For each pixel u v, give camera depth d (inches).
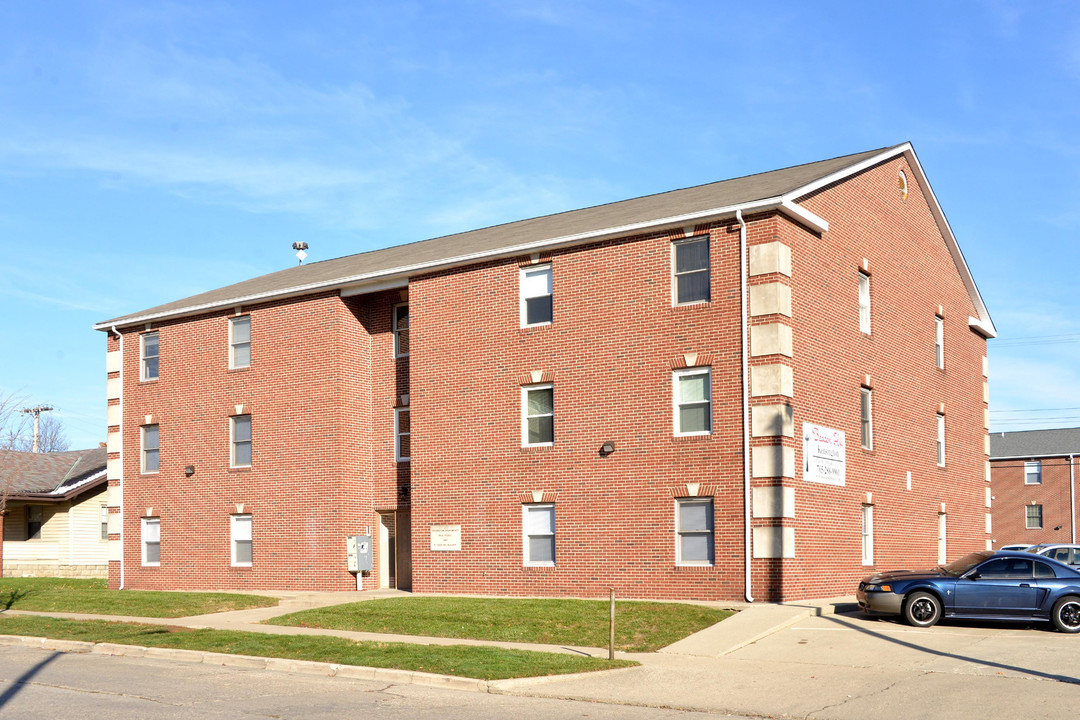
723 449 939.3
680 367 968.9
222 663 708.0
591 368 1019.3
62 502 1653.5
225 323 1310.3
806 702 564.1
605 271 1021.2
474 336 1099.9
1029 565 788.0
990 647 703.1
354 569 1172.5
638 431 986.7
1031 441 2834.6
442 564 1096.2
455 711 535.8
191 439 1325.0
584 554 1005.8
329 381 1205.7
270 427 1252.5
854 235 1090.1
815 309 991.6
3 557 1660.9
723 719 529.0
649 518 973.2
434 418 1118.4
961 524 1305.4
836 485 999.6
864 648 714.8
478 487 1080.2
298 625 880.9
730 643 741.9
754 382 927.0
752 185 1133.7
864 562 1055.0
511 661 665.0
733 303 946.1
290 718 509.4
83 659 730.2
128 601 1074.1
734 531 926.4
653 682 623.8
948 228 1315.2
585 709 550.3
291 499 1223.5
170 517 1332.4
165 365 1366.9
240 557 1267.2
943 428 1285.7
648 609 869.8
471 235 1461.6
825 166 1176.8
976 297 1414.9
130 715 513.3
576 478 1018.1
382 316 1242.0
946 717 519.2
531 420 1058.7
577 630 808.3
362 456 1218.6
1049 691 568.7
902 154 1221.1
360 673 649.6
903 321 1194.0
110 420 1408.7
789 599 899.4
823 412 989.2
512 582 1047.6
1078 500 2696.9
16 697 565.9
